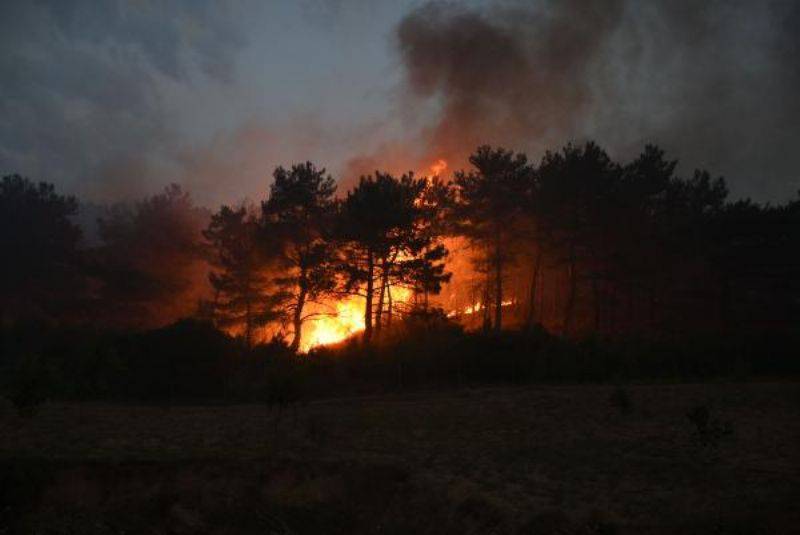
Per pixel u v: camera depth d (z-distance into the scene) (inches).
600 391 1053.2
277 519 499.8
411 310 1533.0
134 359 1061.1
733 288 1825.8
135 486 525.7
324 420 837.2
